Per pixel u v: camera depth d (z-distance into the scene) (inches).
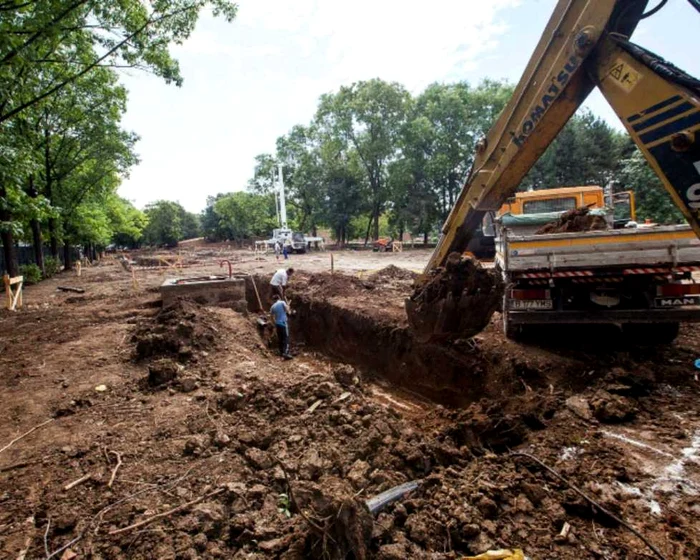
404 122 1492.4
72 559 95.4
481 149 178.5
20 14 364.2
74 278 816.3
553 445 146.9
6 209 492.1
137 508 112.5
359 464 134.3
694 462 133.7
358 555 92.4
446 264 183.5
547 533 104.2
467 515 107.6
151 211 3253.0
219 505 113.0
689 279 212.2
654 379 193.3
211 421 165.9
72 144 882.8
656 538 102.7
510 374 226.1
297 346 394.3
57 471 133.5
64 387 210.8
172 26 454.9
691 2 101.7
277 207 2218.3
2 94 399.5
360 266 783.1
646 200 816.9
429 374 274.1
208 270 832.9
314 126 1790.1
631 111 115.3
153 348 257.9
